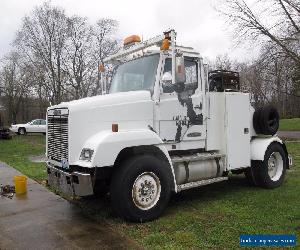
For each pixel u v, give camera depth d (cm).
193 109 674
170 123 644
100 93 746
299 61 1969
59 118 597
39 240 516
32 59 4419
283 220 553
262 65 2102
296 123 3559
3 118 5959
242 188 786
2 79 5694
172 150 646
